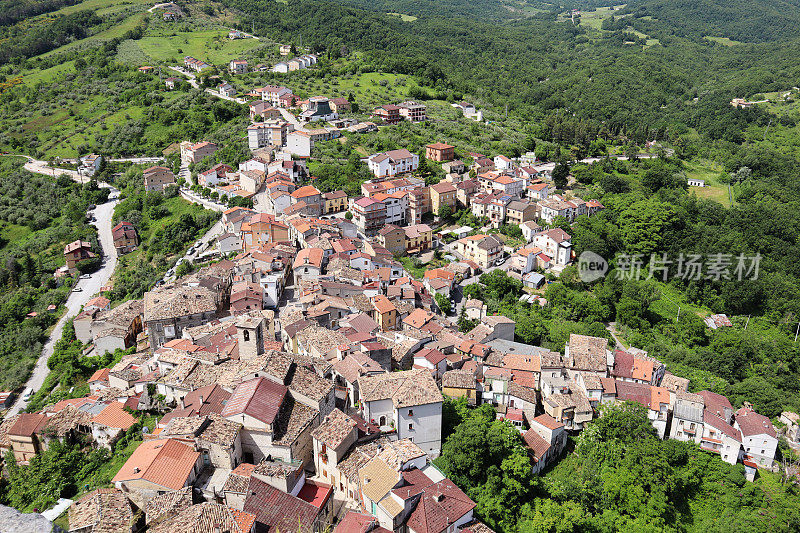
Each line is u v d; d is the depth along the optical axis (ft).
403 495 232.12
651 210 649.61
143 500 228.84
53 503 255.50
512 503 280.92
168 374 313.53
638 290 549.95
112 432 295.07
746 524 301.84
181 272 527.81
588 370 371.15
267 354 293.23
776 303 575.38
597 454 324.19
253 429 249.96
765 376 463.42
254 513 214.90
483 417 314.76
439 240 638.94
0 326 536.01
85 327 465.06
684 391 377.09
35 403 390.21
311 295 427.74
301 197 618.85
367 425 280.10
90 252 639.76
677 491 319.27
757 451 345.31
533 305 531.91
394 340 383.86
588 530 279.28
